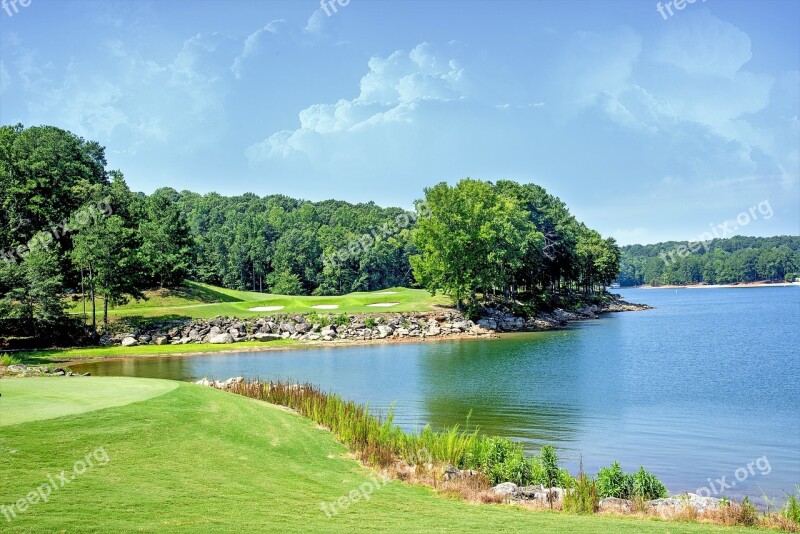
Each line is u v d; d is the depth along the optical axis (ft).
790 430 93.50
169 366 162.50
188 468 52.49
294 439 68.59
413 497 54.34
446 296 309.22
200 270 426.10
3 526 36.35
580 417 101.81
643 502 57.11
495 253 272.10
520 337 244.01
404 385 132.26
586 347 207.72
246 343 213.87
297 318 241.76
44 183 247.29
